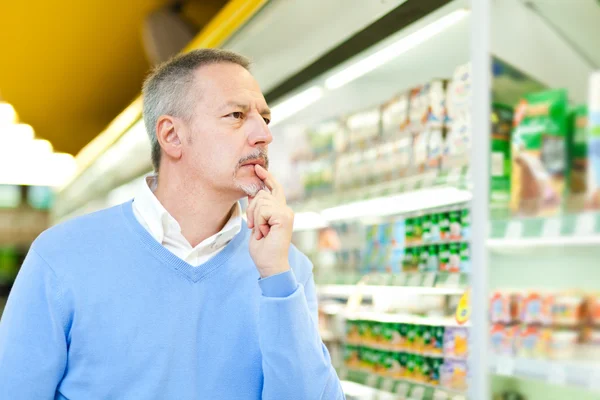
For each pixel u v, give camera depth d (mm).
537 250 1360
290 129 3029
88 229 1249
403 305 2137
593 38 1355
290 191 2965
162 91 1308
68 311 1162
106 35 4629
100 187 6734
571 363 1205
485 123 1382
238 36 2512
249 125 1259
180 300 1213
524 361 1272
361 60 2223
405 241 2205
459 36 1956
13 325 1139
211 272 1256
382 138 2287
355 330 2426
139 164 5074
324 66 2334
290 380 1148
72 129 7023
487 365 1333
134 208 1294
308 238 3068
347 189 2463
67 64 5121
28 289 1158
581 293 1322
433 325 2012
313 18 2090
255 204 1225
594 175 1229
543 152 1332
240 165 1249
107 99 5977
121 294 1188
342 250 2670
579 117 1303
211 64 1295
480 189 1376
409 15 1822
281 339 1153
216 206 1288
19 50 4832
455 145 1905
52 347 1143
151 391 1155
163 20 4180
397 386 2094
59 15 4293
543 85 1413
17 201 9164
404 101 2158
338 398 1267
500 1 1419
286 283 1178
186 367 1188
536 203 1330
